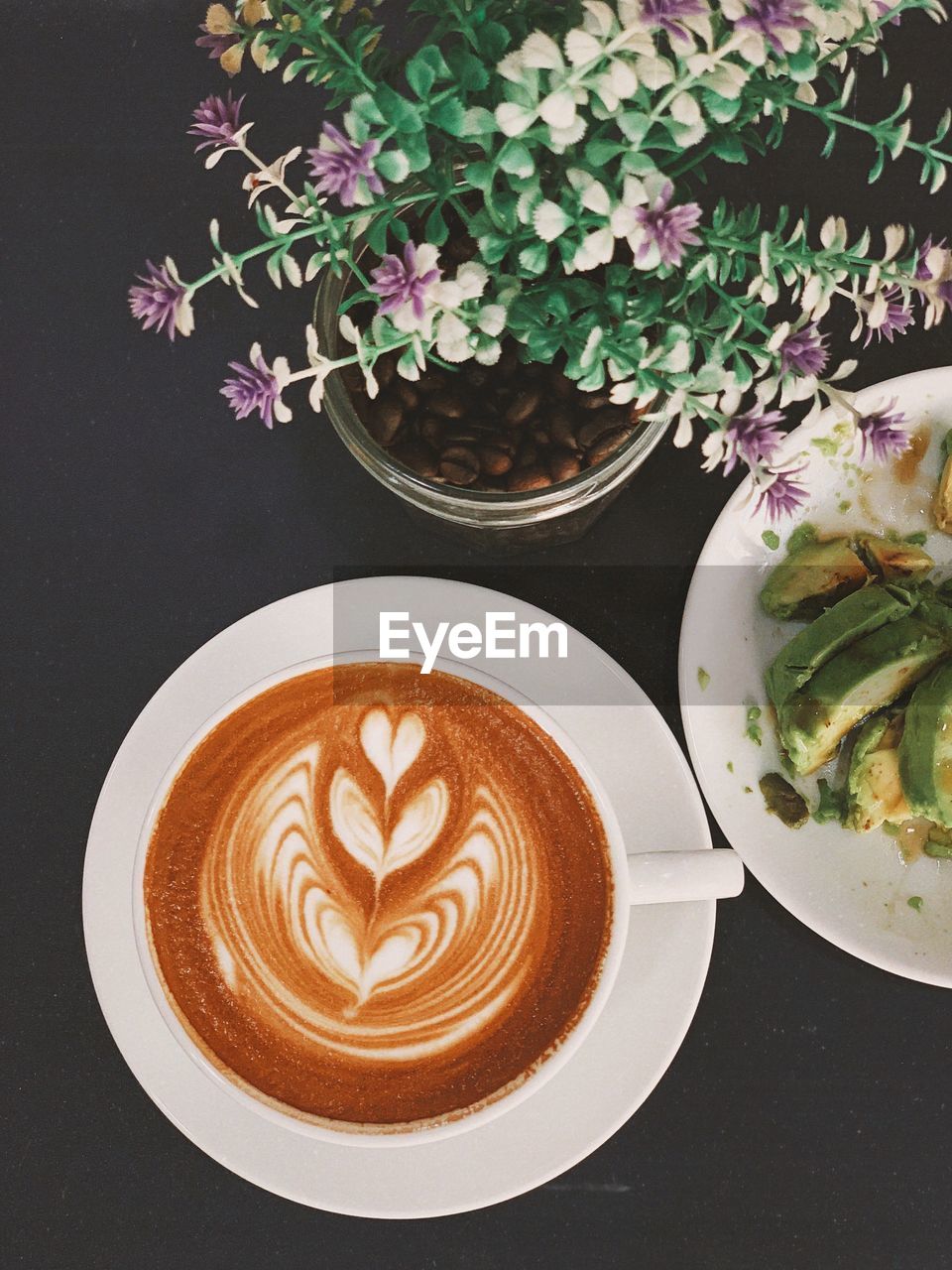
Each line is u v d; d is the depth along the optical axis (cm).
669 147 19
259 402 20
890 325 21
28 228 32
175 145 32
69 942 31
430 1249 31
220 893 30
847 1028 31
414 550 32
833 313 32
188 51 32
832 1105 30
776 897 30
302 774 30
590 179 19
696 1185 30
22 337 32
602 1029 30
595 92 18
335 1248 31
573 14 21
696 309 22
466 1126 28
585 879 29
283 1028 29
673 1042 29
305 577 32
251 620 31
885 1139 30
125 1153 31
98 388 32
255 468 32
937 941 29
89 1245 31
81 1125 31
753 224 22
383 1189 30
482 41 20
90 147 32
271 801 30
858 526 31
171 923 30
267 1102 29
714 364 20
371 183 18
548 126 18
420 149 19
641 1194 31
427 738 30
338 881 30
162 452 32
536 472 25
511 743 30
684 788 30
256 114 32
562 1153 30
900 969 29
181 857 30
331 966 30
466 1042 29
